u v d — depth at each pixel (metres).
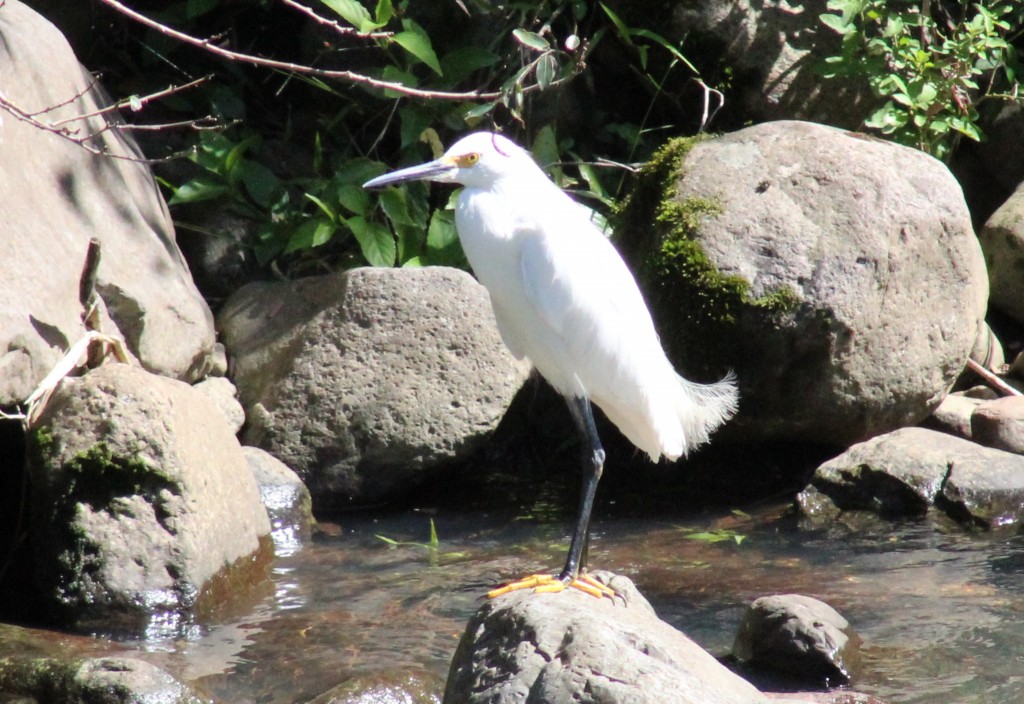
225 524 8.98
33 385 8.84
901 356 11.15
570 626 6.04
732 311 10.96
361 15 12.43
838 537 10.16
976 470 10.56
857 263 10.92
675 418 8.20
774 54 13.74
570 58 13.79
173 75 14.24
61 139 10.34
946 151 14.11
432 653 7.88
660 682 5.61
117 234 10.51
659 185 12.03
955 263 11.34
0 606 8.70
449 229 12.98
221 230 13.19
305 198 13.64
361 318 11.41
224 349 11.85
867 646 7.92
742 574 9.35
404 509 11.30
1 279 8.88
